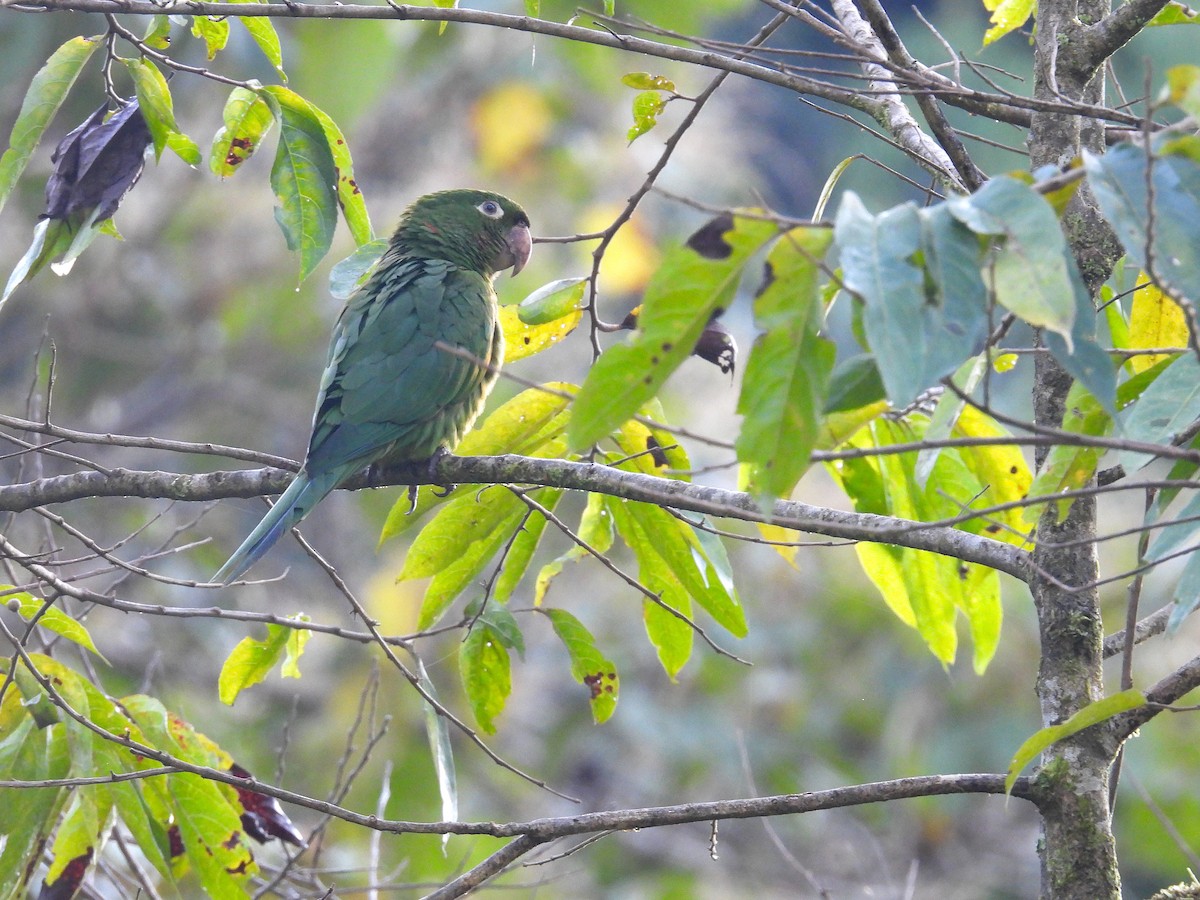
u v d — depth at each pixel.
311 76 18.94
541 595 9.20
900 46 7.84
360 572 20.69
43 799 8.11
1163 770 18.14
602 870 19.12
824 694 19.47
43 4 7.82
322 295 21.94
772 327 4.41
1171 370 5.56
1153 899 7.22
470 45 23.11
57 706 7.79
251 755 16.33
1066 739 6.46
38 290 20.52
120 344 20.77
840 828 18.70
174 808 8.47
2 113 18.67
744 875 18.47
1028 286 4.17
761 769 18.95
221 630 17.69
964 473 8.46
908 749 18.80
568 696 20.56
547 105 23.52
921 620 8.99
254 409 21.36
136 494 8.78
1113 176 4.39
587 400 4.66
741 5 22.02
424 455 10.02
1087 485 6.18
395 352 9.84
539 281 21.86
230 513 20.17
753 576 20.22
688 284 4.49
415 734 17.91
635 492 7.42
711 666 19.55
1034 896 17.81
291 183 8.91
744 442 4.46
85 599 7.97
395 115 23.23
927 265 4.27
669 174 24.05
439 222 11.45
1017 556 6.76
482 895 16.67
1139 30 7.32
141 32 17.55
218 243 21.58
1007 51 30.20
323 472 9.23
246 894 8.55
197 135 20.77
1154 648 17.66
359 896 14.22
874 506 8.65
